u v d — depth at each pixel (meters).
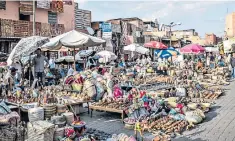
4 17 24.33
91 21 33.78
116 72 21.47
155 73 21.97
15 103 9.44
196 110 10.45
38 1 26.62
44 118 8.55
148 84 17.25
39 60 14.55
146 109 10.01
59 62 21.73
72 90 12.27
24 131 7.06
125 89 14.95
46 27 26.88
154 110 10.25
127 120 9.17
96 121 9.86
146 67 23.17
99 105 10.45
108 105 10.35
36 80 13.20
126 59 36.16
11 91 11.27
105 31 33.28
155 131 8.47
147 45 24.16
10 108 8.81
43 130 6.52
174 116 9.91
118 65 26.70
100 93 12.12
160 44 23.89
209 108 12.10
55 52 26.31
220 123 9.77
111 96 11.93
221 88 18.86
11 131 6.88
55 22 29.06
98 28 33.34
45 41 11.74
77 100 10.75
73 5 30.83
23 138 7.03
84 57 22.89
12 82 12.95
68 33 13.50
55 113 8.77
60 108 8.91
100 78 13.23
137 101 10.34
